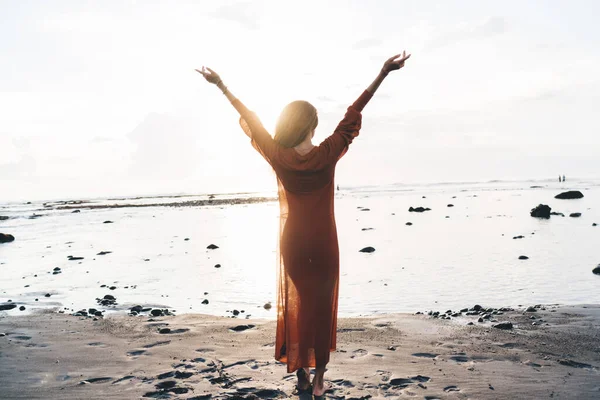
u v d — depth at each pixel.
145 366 4.36
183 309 7.80
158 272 11.84
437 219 25.70
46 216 40.56
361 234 19.61
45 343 5.16
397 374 4.07
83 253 16.05
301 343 3.63
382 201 47.34
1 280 11.17
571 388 3.73
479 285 9.48
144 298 8.76
